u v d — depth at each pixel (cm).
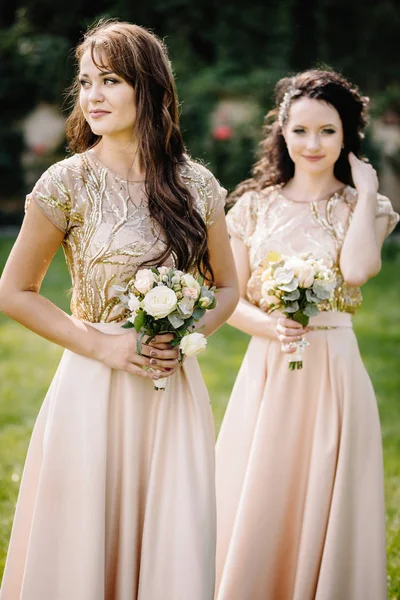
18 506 323
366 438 387
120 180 319
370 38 1753
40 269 323
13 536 323
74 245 320
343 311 399
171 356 308
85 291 319
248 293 413
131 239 312
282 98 425
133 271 314
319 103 398
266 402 391
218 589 391
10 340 956
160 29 1662
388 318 1073
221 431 406
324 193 414
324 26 1736
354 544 382
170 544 311
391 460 628
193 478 315
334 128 400
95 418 310
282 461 389
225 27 1661
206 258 337
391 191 1656
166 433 318
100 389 312
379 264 400
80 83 322
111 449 314
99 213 314
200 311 304
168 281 302
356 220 401
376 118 1645
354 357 392
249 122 1528
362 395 389
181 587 306
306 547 379
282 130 415
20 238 319
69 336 314
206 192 334
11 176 1627
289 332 374
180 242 316
